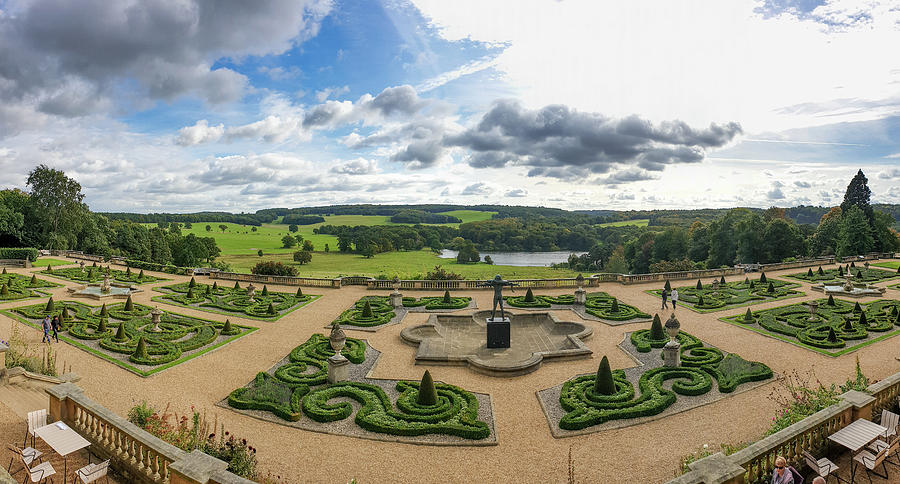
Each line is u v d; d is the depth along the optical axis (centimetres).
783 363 3278
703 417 2470
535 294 5844
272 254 18125
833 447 1697
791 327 4150
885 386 1905
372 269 14312
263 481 1791
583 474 1934
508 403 2673
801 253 10962
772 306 5053
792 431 1545
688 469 1684
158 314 4066
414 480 1903
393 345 3791
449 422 2377
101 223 12375
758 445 1463
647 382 2881
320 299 5553
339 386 2853
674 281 6850
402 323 4478
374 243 18812
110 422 1650
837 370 3136
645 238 14525
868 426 1670
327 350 3488
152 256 12781
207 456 1401
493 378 3070
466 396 2711
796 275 7131
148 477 1523
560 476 1927
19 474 1630
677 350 3181
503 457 2089
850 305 4922
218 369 3180
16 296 5334
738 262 10869
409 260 17362
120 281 6600
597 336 4019
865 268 8000
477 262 17500
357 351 3481
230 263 15100
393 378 3061
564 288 6278
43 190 10588
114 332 3934
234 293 5806
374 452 2130
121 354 3438
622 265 14225
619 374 3005
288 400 2698
